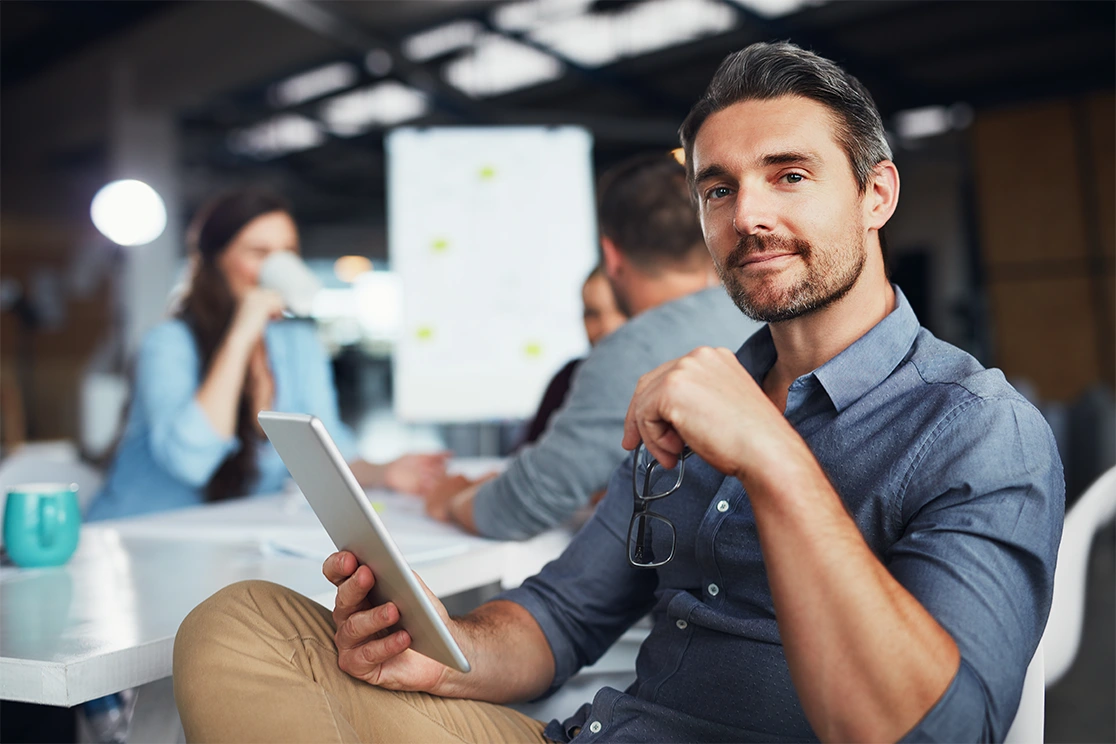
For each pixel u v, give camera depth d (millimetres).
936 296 10594
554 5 6824
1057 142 7348
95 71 8773
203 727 896
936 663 780
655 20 7039
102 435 6223
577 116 9523
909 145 10156
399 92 9031
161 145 8719
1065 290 7293
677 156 1676
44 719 1618
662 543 1159
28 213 10852
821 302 1027
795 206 1014
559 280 3600
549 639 1220
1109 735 2525
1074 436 5879
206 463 2398
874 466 990
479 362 3578
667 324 1551
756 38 7242
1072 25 7047
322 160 12188
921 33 7227
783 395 1169
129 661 964
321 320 16250
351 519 894
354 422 12094
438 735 1024
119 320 9000
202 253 2578
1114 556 4668
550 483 1514
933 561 865
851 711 780
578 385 1580
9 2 7895
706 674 1054
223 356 2416
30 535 1357
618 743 1045
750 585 1056
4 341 9703
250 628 958
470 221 3582
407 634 981
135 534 1657
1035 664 963
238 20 7762
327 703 907
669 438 892
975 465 905
